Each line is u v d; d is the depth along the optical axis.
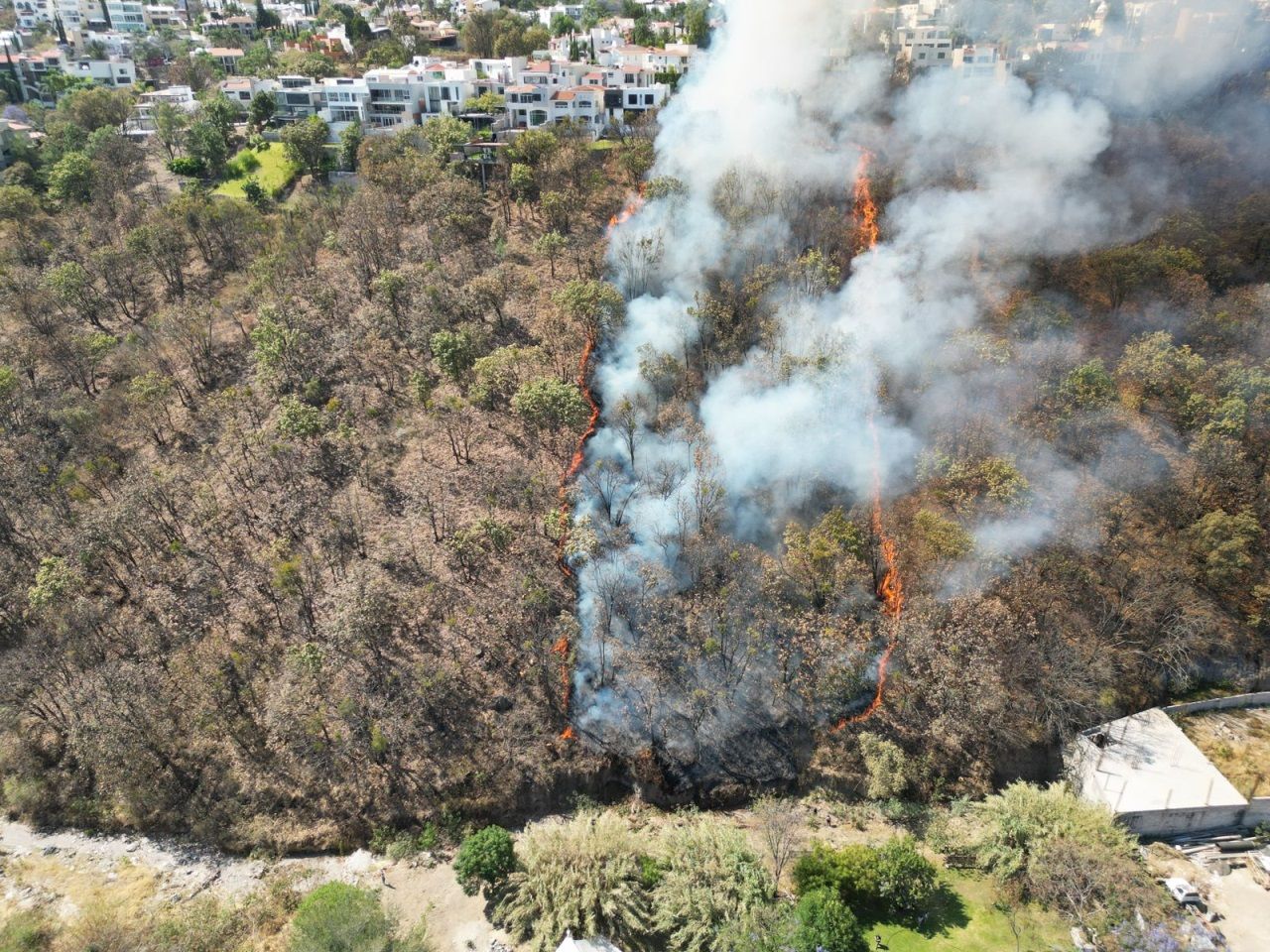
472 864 47.16
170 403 76.94
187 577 62.88
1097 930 44.34
